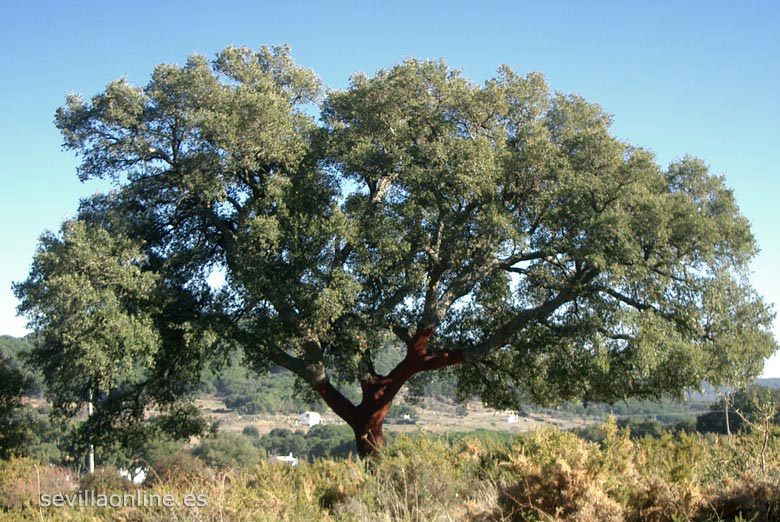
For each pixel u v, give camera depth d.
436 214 16.98
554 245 15.65
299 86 20.14
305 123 18.23
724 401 8.20
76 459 19.19
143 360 16.17
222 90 17.64
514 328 17.33
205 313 17.78
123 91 16.97
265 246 16.20
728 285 15.78
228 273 18.27
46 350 17.02
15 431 21.83
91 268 15.49
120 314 15.24
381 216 16.58
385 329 17.36
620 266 14.65
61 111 17.52
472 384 20.80
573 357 16.12
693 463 7.36
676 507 5.43
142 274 16.44
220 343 18.31
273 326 16.70
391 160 16.89
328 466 9.61
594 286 15.60
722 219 16.12
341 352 18.16
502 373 19.52
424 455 9.46
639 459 7.67
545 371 17.62
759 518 5.25
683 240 15.66
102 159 17.94
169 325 16.86
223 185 16.89
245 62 19.59
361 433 18.47
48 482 13.88
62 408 18.38
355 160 16.70
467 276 17.66
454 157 16.42
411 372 18.72
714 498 5.50
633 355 14.59
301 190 17.53
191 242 19.73
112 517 7.55
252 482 8.99
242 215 18.00
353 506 7.34
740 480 5.72
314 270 15.97
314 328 16.16
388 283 17.52
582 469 5.90
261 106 16.41
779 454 7.07
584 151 16.48
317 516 7.40
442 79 17.84
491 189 16.02
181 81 17.09
